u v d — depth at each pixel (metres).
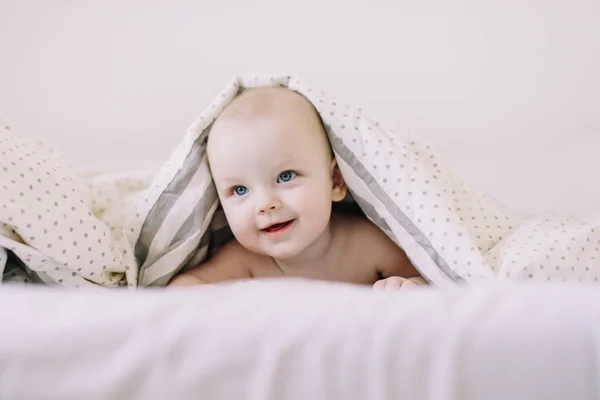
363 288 0.60
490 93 1.48
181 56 1.60
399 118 1.49
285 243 0.95
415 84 1.53
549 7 1.48
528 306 0.54
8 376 0.55
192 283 0.98
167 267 0.98
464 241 0.87
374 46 1.56
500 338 0.53
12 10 1.58
